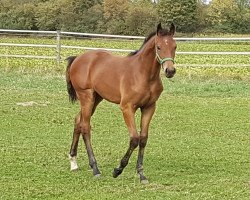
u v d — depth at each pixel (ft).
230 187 25.94
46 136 37.52
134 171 28.94
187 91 59.41
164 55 24.86
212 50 120.67
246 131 40.93
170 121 44.06
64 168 29.48
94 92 28.78
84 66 28.99
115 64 27.48
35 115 44.57
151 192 25.00
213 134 39.68
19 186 25.67
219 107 50.70
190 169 29.58
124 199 23.91
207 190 25.43
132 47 119.65
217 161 31.60
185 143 36.40
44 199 23.91
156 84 26.18
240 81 67.62
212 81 66.90
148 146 35.24
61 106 49.14
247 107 50.88
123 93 26.43
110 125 41.91
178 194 24.68
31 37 134.62
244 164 30.99
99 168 29.71
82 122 29.01
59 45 73.67
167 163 30.89
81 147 34.53
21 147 33.86
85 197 24.16
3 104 48.83
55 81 63.36
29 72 69.41
